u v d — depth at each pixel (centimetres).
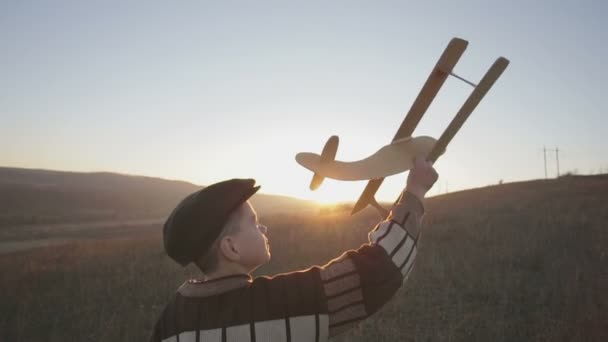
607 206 1598
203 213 126
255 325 117
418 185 132
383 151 134
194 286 132
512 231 1135
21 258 1598
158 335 138
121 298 736
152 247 1477
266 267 918
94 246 1756
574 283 630
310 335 117
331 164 128
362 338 504
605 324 487
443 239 1119
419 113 131
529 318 538
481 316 547
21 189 8562
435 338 486
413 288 679
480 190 2886
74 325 601
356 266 122
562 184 2588
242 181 132
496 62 119
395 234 126
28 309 697
